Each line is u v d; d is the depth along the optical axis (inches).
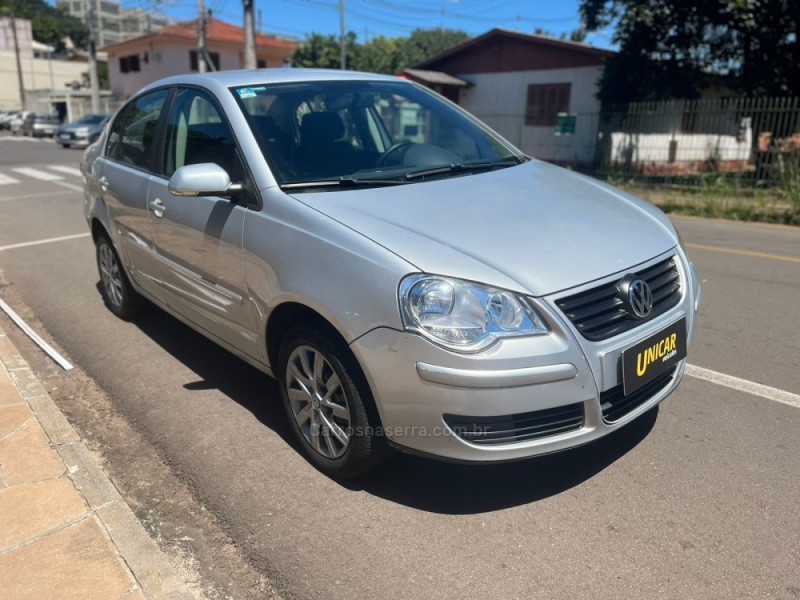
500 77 878.4
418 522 109.5
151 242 163.3
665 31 635.5
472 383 96.3
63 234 351.6
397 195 123.3
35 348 187.5
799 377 163.8
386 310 100.3
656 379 118.1
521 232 111.6
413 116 164.2
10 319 212.5
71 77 2770.7
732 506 112.3
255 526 109.4
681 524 107.8
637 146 593.6
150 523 110.8
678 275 123.3
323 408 119.0
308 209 116.6
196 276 144.3
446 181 134.1
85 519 106.1
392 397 102.0
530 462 126.3
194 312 151.4
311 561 101.0
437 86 911.7
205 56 1063.0
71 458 123.3
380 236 106.8
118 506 109.4
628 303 106.8
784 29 594.2
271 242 118.9
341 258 107.0
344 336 105.7
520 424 100.7
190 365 174.4
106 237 201.9
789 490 116.6
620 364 105.0
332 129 144.6
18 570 95.2
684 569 97.9
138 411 149.4
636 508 112.1
